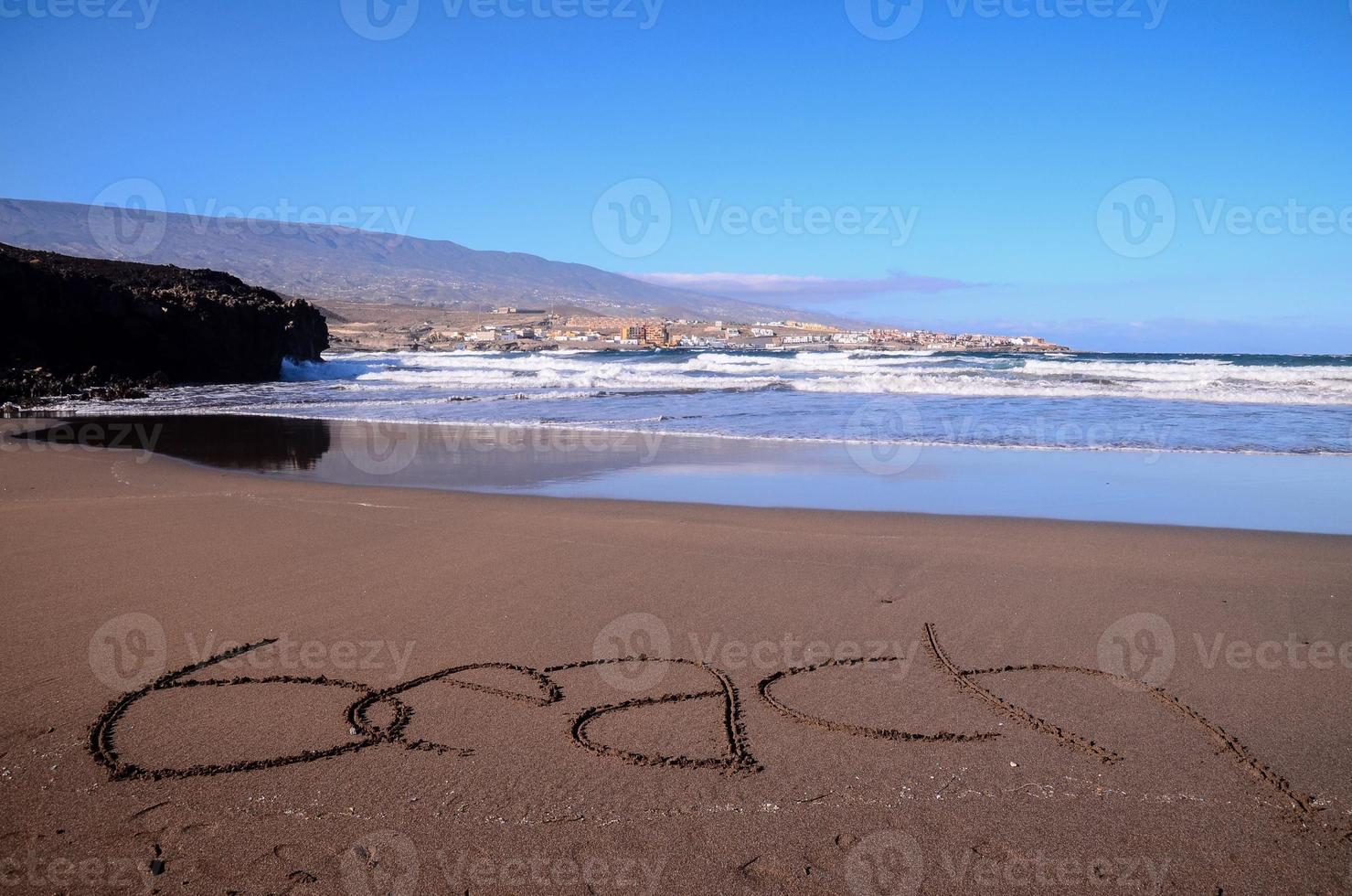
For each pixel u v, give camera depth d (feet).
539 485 35.27
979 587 20.71
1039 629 17.84
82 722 13.56
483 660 16.15
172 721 13.61
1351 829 10.82
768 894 9.68
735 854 10.39
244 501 30.96
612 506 30.25
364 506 30.12
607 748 12.85
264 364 120.78
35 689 14.79
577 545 24.58
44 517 28.35
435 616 18.54
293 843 10.53
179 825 10.89
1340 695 14.60
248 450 47.14
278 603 19.35
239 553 23.66
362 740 13.05
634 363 152.56
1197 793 11.66
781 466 40.09
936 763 12.44
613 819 11.07
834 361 144.56
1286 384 82.74
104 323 100.07
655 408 68.90
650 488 34.50
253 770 12.19
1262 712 13.98
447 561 22.86
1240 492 33.47
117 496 32.07
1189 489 34.04
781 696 14.67
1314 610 18.98
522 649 16.70
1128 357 170.09
